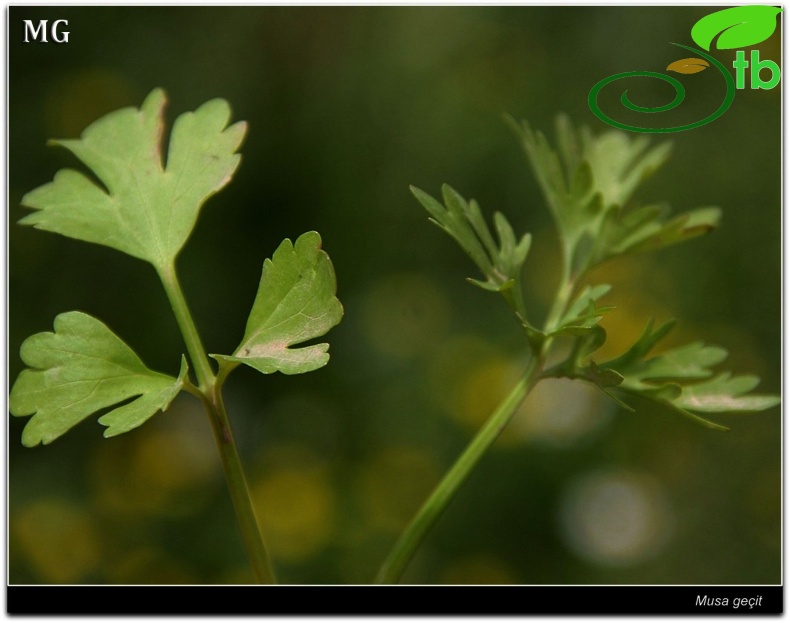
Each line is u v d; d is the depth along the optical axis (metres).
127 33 4.09
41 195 1.30
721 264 4.34
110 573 3.67
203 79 4.11
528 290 4.40
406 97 4.28
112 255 4.02
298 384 4.23
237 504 1.05
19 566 3.59
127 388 1.09
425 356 4.36
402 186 4.29
